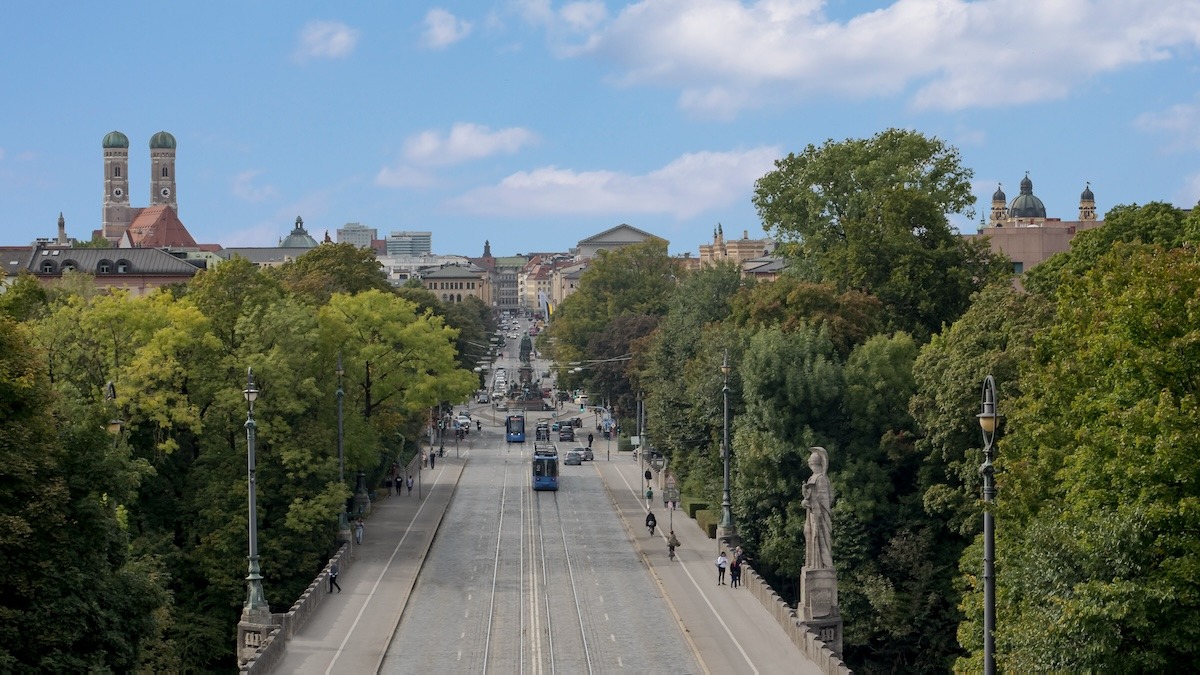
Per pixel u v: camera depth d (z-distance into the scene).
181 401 97.94
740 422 110.19
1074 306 67.06
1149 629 50.72
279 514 100.00
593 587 100.12
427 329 146.88
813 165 139.75
